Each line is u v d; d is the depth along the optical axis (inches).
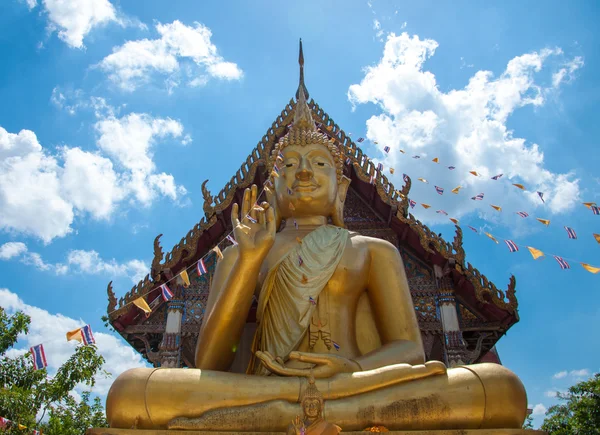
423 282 471.2
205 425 222.4
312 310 294.5
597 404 649.0
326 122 513.0
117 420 231.3
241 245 269.4
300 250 316.8
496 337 466.9
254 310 414.6
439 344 447.8
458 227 459.8
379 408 227.3
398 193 467.2
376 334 316.8
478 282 441.7
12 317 503.5
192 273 477.4
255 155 501.0
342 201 375.6
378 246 328.8
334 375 244.1
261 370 287.6
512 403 229.3
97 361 481.7
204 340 282.2
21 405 416.8
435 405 229.0
